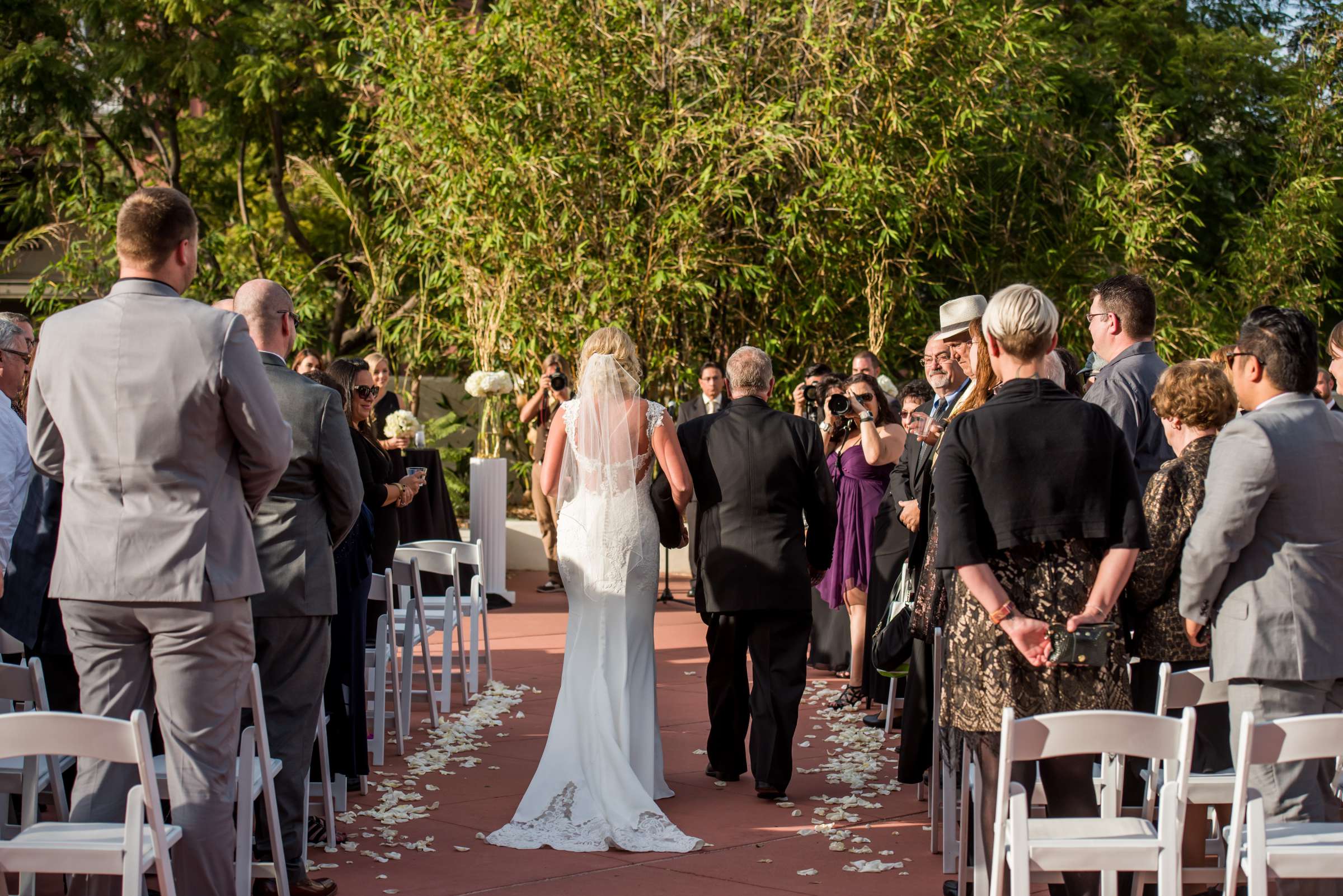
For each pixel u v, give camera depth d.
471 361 12.66
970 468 3.17
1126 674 3.15
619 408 4.89
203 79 14.03
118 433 3.03
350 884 3.95
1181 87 14.59
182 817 3.05
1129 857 2.81
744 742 5.32
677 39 11.42
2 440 4.25
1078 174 13.02
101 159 15.93
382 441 8.11
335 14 13.77
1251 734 2.78
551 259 11.13
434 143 11.23
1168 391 3.64
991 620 3.16
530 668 7.68
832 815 4.73
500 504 9.81
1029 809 3.31
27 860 2.70
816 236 11.21
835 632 7.18
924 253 12.18
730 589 4.89
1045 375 3.44
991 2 12.07
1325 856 2.81
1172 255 14.15
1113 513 3.13
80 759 3.19
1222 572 3.27
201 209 16.09
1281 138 14.91
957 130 11.46
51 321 3.16
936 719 4.24
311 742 3.87
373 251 13.73
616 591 4.79
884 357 11.70
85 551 3.03
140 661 3.13
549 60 11.01
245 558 3.14
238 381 3.06
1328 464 3.23
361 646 4.66
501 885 3.97
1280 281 13.65
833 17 11.13
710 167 10.61
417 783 5.19
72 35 14.57
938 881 4.02
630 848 4.34
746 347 5.18
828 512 5.00
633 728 4.84
